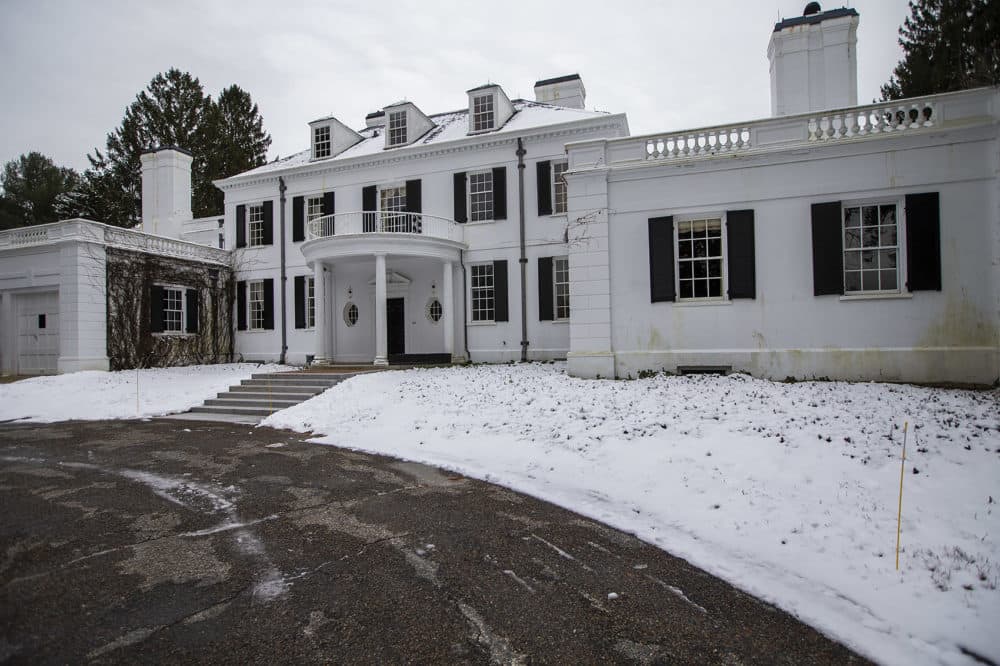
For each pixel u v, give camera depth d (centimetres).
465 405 1115
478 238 1942
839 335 1120
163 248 2114
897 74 2394
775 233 1166
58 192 4412
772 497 589
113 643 336
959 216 1054
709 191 1207
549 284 1838
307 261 1959
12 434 1105
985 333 1035
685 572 453
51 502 631
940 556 450
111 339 1914
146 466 811
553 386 1191
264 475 756
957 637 353
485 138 1906
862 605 397
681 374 1216
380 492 674
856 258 1142
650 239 1243
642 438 809
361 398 1279
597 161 1284
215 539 517
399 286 2070
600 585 426
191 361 2180
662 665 321
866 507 547
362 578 433
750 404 911
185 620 365
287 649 331
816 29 1487
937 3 2081
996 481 581
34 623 361
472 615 376
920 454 661
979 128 1041
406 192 2059
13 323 2009
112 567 452
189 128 4338
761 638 355
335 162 2131
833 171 1128
